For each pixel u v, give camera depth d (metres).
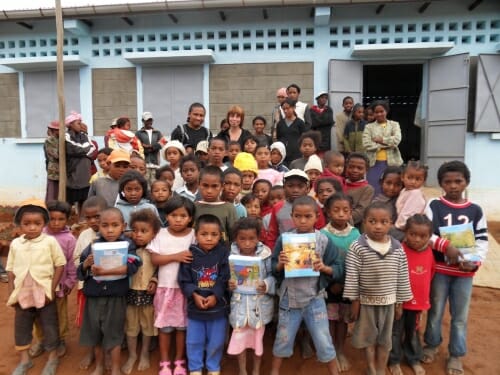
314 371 3.10
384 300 2.78
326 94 7.16
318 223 3.45
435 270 3.07
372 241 2.85
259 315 2.92
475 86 7.56
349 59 7.67
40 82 8.53
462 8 7.38
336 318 3.10
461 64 7.31
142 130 6.96
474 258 2.88
